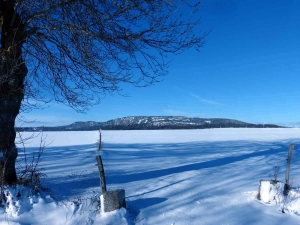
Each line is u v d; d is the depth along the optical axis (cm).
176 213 551
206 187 712
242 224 520
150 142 2831
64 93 668
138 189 674
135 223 509
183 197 631
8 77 555
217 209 579
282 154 1449
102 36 600
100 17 598
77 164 1059
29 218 498
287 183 671
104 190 551
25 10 607
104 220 503
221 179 801
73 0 572
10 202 511
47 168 947
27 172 601
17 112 586
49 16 585
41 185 602
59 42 631
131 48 627
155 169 927
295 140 2892
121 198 529
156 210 562
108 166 993
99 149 1683
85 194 594
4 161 546
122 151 1656
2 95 554
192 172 865
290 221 541
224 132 5659
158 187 695
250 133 5078
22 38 589
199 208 577
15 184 541
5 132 556
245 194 670
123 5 569
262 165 1077
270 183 630
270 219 546
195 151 1706
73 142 3053
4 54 552
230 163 1102
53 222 497
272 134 4647
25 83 606
